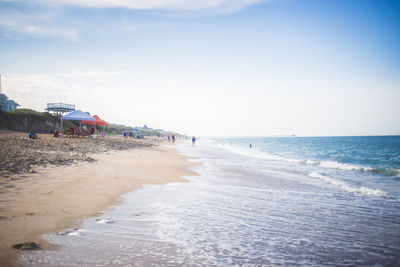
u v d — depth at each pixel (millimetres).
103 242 3359
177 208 5441
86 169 9266
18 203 4535
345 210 6074
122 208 5129
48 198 5102
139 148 27750
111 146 24156
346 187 9203
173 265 2861
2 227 3389
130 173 9844
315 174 12617
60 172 8047
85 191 6105
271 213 5527
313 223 4949
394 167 19688
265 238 4000
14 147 13906
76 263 2707
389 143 79188
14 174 6926
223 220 4809
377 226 4871
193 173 11797
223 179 10383
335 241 4023
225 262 3045
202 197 6727
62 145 18281
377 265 3209
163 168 12594
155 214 4891
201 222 4594
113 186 7113
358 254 3543
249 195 7371
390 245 3924
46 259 2730
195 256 3156
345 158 29094
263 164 18219
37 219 3873
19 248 2896
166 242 3543
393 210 6152
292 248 3654
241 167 15547
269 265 3049
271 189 8578
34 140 20734
